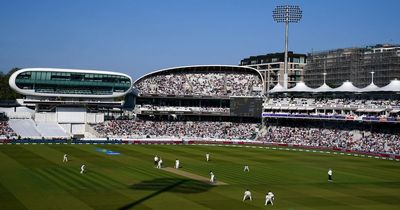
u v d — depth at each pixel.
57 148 100.31
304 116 129.50
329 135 123.69
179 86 152.75
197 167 77.75
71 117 133.62
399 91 120.25
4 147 98.88
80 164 75.81
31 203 46.41
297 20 145.25
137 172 69.25
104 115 139.62
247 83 151.88
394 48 196.75
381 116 116.38
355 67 194.88
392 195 56.88
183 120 146.88
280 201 50.97
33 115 132.50
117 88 132.62
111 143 117.75
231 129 139.50
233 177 67.88
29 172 65.75
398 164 89.75
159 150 104.31
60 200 48.12
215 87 151.25
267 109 138.00
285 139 126.81
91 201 48.03
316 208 48.16
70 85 129.00
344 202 51.72
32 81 126.12
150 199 49.97
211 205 48.00
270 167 80.81
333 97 136.50
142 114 145.88
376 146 109.56
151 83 154.88
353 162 91.50
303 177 70.00
